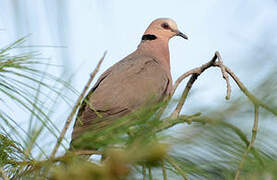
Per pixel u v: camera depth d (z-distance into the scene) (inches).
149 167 100.3
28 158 162.7
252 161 133.6
